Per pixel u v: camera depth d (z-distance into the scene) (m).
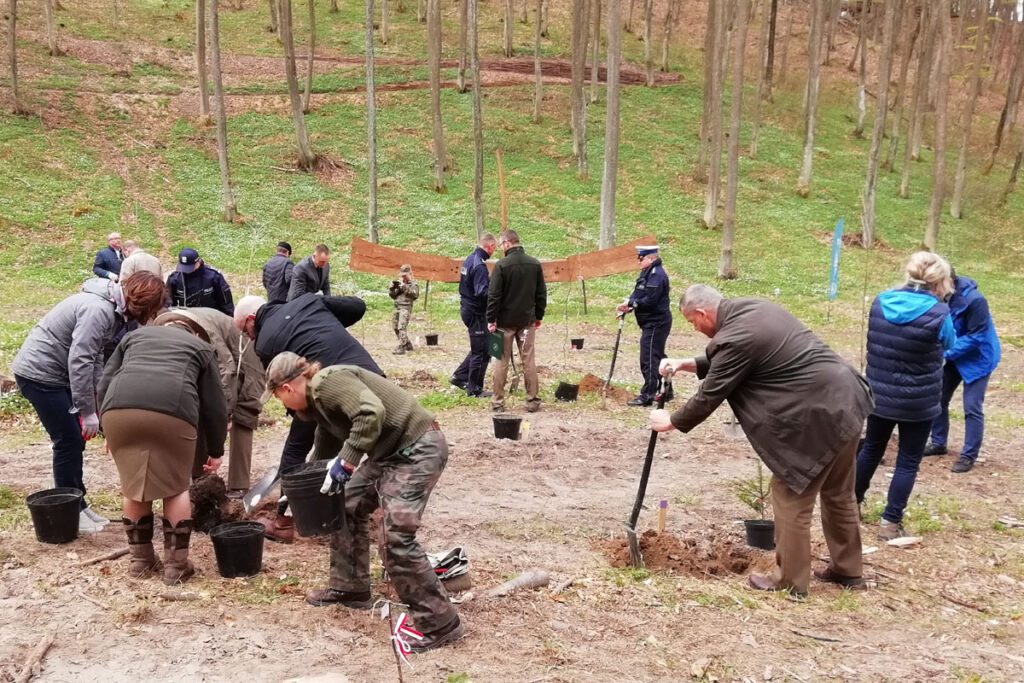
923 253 5.50
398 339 14.38
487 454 7.53
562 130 38.50
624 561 5.09
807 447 4.46
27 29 38.81
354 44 44.84
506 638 3.91
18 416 8.38
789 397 4.44
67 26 40.44
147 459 4.18
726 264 27.52
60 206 26.75
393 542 3.70
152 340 4.34
